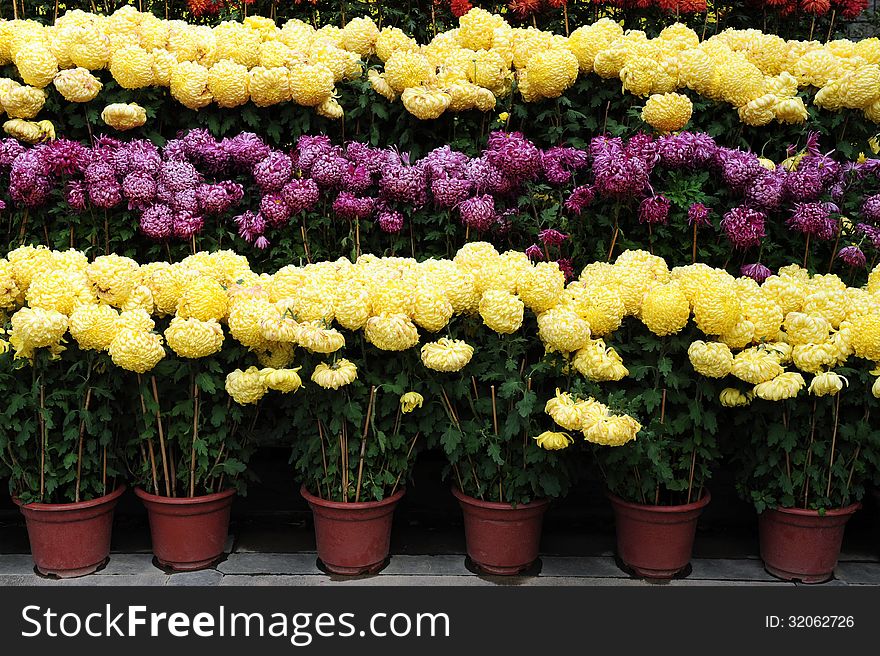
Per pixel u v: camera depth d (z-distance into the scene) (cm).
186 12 421
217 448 312
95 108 347
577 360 290
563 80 346
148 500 307
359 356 306
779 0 393
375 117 364
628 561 314
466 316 305
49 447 298
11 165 327
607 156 315
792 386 281
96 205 329
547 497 311
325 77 341
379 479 306
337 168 333
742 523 359
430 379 299
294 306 293
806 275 325
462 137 363
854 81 343
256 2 408
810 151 344
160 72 340
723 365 286
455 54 361
